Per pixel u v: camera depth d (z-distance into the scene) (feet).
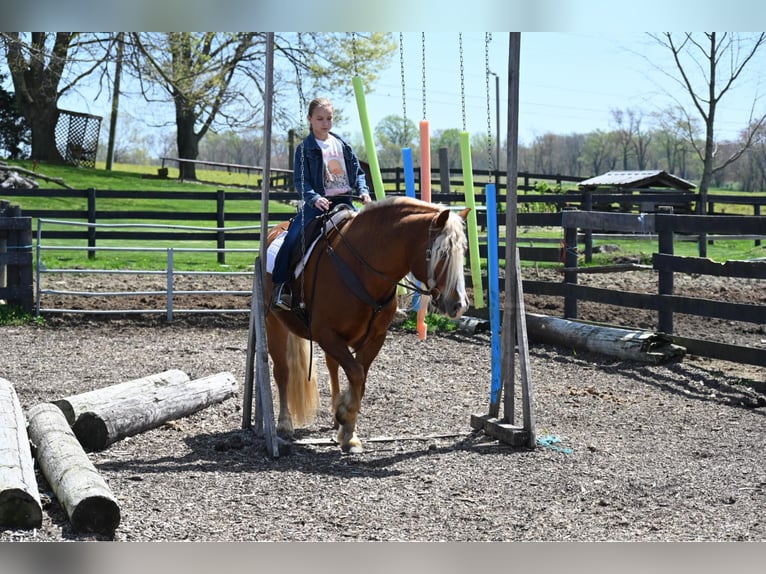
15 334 35.65
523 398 20.12
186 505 15.40
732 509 15.55
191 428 21.58
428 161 23.84
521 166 240.32
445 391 26.37
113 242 65.00
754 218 27.89
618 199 63.82
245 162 222.89
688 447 19.92
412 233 17.79
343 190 20.24
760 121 90.17
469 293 43.37
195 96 101.35
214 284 48.39
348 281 18.47
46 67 84.53
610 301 33.47
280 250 20.07
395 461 18.70
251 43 101.35
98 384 26.32
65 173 107.45
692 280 54.34
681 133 104.22
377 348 19.76
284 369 21.34
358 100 25.50
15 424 16.94
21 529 13.67
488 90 19.92
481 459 18.83
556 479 17.29
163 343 34.63
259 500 15.78
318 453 19.45
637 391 26.32
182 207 91.04
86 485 14.17
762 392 26.03
